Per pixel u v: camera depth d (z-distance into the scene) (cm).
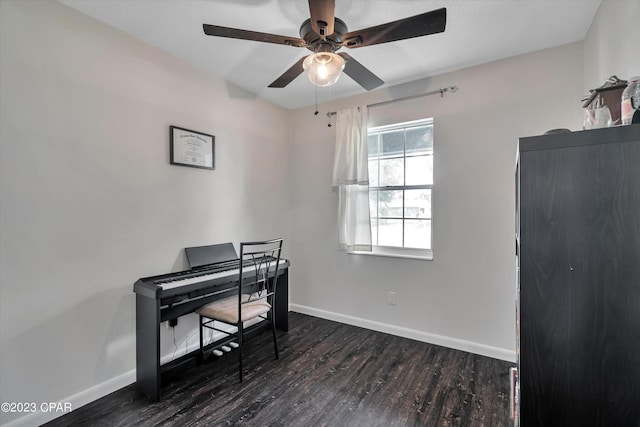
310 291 346
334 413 179
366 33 146
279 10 181
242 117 296
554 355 89
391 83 282
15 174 160
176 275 224
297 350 258
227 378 215
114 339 200
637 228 80
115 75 201
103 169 195
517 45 218
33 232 166
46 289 171
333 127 326
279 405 186
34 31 166
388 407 184
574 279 87
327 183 331
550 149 89
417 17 131
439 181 265
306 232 347
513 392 162
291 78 195
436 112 266
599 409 84
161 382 209
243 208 297
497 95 240
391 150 302
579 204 86
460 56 233
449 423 170
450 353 252
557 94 219
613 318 83
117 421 171
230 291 260
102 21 193
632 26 131
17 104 161
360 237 297
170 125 233
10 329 159
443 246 264
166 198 232
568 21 189
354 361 239
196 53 233
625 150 81
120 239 204
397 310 288
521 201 93
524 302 93
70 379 180
